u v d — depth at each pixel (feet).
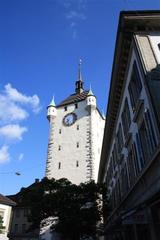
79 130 196.54
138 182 59.67
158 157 46.14
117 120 92.89
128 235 73.00
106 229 115.65
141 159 59.21
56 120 213.25
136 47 60.23
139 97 59.16
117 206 93.35
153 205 47.29
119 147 90.38
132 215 53.21
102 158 144.87
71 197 103.86
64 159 186.60
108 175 134.10
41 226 105.81
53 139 200.95
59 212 99.60
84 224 98.58
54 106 220.43
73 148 189.16
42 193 105.70
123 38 65.72
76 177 174.81
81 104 210.18
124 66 71.77
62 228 98.78
